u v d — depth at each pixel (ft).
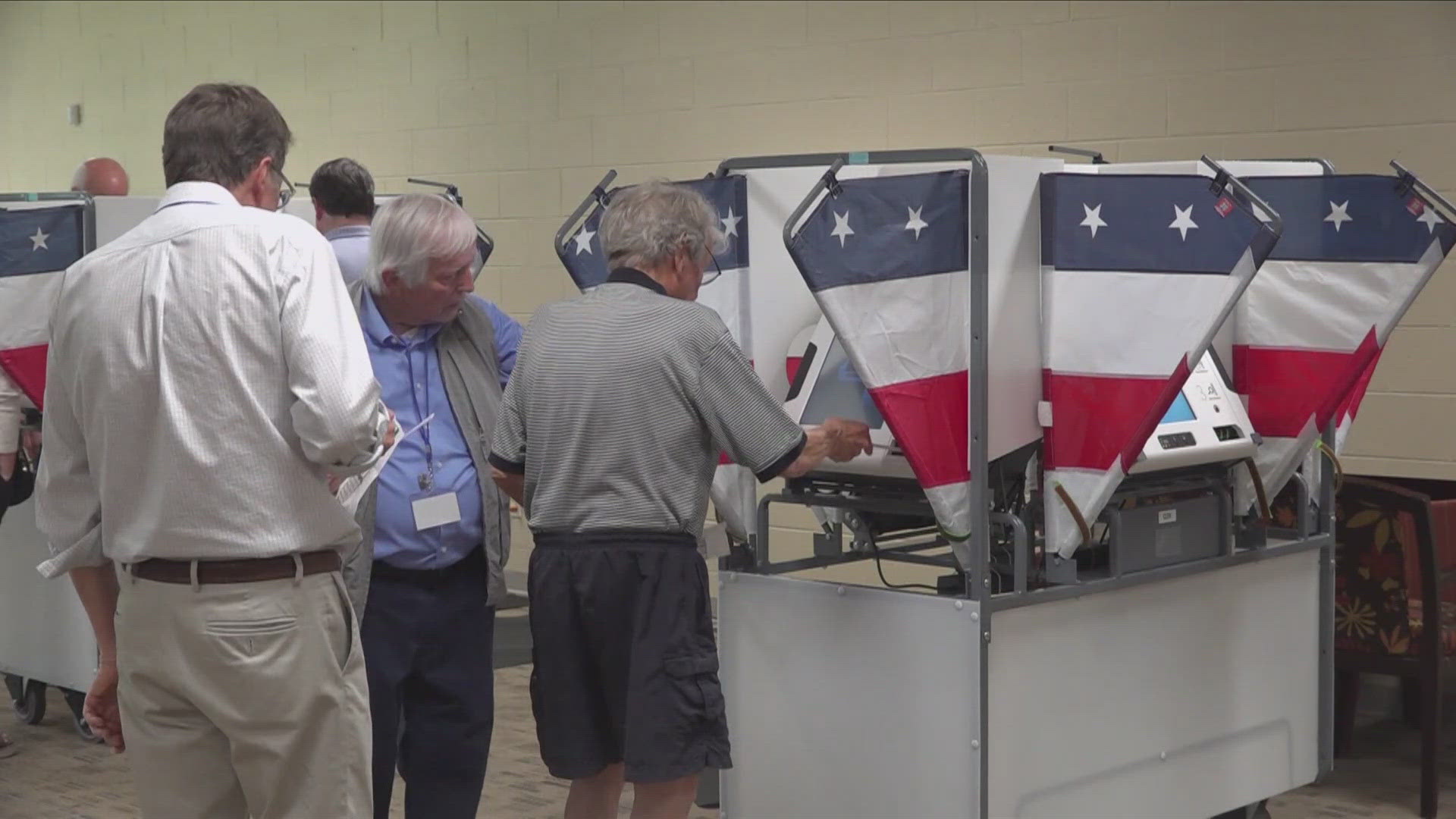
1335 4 15.53
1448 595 14.06
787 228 8.70
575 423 8.77
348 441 7.06
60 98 29.25
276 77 25.61
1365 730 15.71
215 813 7.57
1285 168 12.09
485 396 9.39
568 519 8.85
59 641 15.05
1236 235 9.05
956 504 9.43
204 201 7.30
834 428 9.36
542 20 22.04
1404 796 13.47
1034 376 9.91
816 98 19.42
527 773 14.25
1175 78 16.61
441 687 9.23
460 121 23.15
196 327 7.05
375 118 24.25
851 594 10.11
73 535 7.66
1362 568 13.44
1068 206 9.70
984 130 18.04
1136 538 10.55
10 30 29.96
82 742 15.39
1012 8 17.71
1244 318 11.89
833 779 10.32
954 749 9.60
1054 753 10.07
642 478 8.68
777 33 19.67
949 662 9.58
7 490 14.44
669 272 9.10
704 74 20.42
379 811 9.09
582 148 21.77
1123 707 10.59
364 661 7.75
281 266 7.11
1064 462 9.86
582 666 8.92
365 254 11.98
